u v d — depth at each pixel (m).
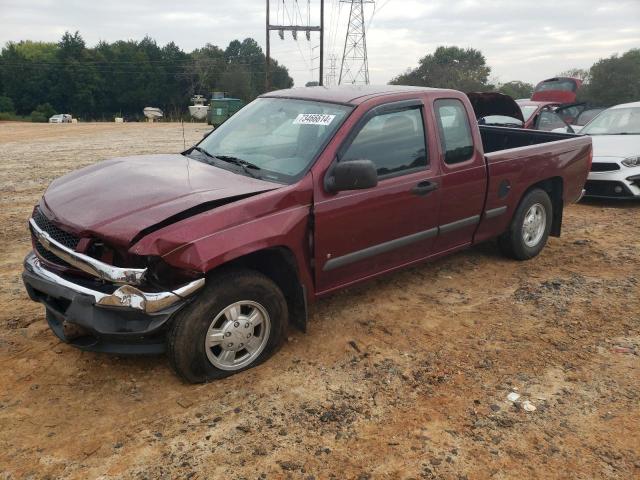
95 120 97.06
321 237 4.00
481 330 4.56
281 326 3.95
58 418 3.34
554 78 21.56
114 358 3.99
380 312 4.85
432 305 5.02
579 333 4.53
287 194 3.77
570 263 6.21
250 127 4.73
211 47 111.75
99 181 4.03
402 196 4.47
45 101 94.75
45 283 3.56
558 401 3.62
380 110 4.41
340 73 45.03
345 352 4.17
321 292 4.21
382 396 3.64
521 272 5.89
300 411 3.46
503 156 5.41
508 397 3.65
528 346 4.31
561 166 6.13
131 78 99.31
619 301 5.15
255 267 4.07
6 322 4.46
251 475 2.93
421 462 3.05
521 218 5.87
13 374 3.76
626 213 8.60
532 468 3.03
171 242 3.26
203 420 3.35
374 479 2.92
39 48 113.56
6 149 17.56
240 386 3.70
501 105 10.34
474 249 6.60
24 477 2.87
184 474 2.93
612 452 3.16
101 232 3.33
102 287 3.38
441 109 4.91
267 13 38.19
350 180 3.78
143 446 3.12
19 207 8.48
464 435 3.28
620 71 40.84
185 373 3.55
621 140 9.23
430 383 3.80
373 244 4.41
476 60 77.31
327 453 3.10
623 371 3.98
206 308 3.49
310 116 4.41
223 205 3.54
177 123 44.88
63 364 3.90
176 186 3.76
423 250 4.93
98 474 2.91
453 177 4.89
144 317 3.32
